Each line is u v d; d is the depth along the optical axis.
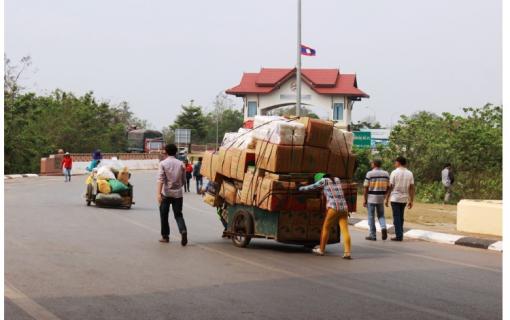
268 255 13.14
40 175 49.00
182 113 114.31
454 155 39.38
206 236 16.16
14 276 9.88
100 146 79.12
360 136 39.84
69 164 41.22
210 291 9.35
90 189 23.55
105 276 10.20
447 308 8.73
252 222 13.96
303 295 9.27
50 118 74.44
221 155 14.84
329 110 64.25
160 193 14.34
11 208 21.28
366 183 16.80
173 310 8.16
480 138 39.34
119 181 23.38
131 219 19.31
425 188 36.06
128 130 91.94
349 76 64.75
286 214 13.52
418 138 39.56
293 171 13.41
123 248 13.35
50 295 8.73
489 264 12.83
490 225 17.42
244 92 65.25
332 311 8.37
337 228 14.10
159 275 10.46
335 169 13.84
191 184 45.50
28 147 56.00
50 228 16.22
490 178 37.06
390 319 8.07
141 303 8.48
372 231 16.69
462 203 18.28
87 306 8.21
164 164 14.27
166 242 14.57
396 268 11.98
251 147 14.05
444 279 10.95
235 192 14.34
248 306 8.48
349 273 11.25
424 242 16.56
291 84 64.94
